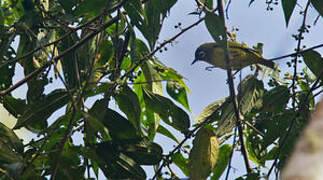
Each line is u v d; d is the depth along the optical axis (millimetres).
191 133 8875
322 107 2260
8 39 8867
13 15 10602
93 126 7020
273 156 9672
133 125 8758
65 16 8531
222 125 8953
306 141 2135
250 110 9531
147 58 8938
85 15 9219
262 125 10320
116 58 8938
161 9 8461
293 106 9336
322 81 9141
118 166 8438
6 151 7664
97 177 9188
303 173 2029
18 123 8203
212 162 8320
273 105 9484
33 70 9484
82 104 8242
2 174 7445
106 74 9289
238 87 9531
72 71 9148
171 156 8977
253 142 10125
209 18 7559
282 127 9219
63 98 8289
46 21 9086
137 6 8516
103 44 9703
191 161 8359
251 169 8539
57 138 8164
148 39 8500
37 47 8938
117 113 8734
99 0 8312
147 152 8688
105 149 8445
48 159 7699
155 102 9219
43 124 8898
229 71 9125
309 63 9281
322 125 2164
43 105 8242
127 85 8664
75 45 8414
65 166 7770
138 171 8477
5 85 9797
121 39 9602
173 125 9242
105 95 8352
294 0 7438
